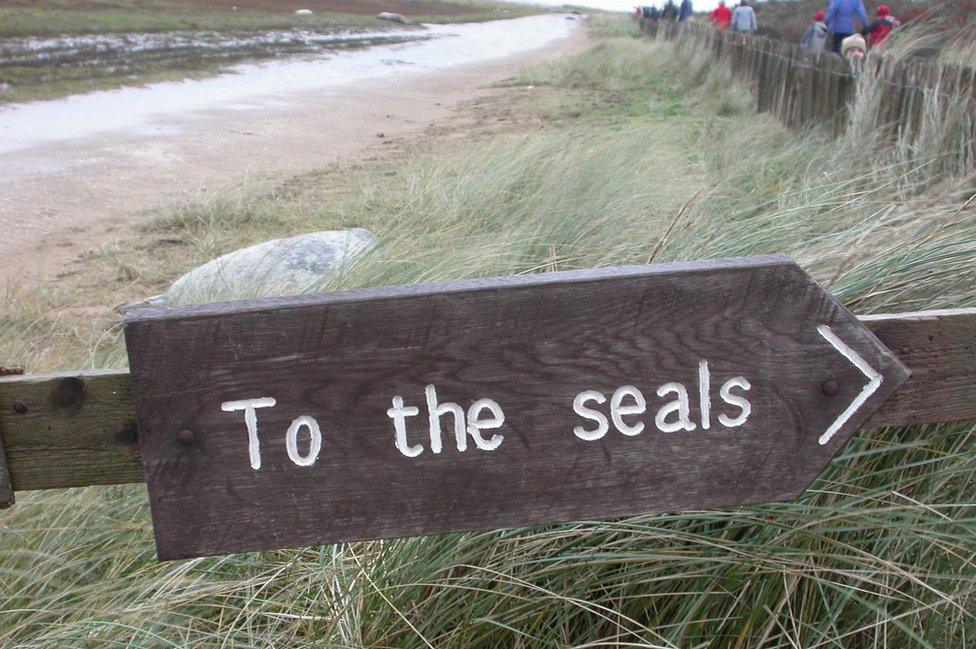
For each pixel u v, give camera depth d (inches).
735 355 70.0
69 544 111.0
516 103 646.5
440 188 253.6
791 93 403.9
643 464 71.1
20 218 352.5
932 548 94.1
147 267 277.6
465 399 68.4
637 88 665.6
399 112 653.3
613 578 90.9
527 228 193.0
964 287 109.5
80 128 554.3
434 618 92.0
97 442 69.6
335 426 67.8
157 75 809.5
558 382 68.8
